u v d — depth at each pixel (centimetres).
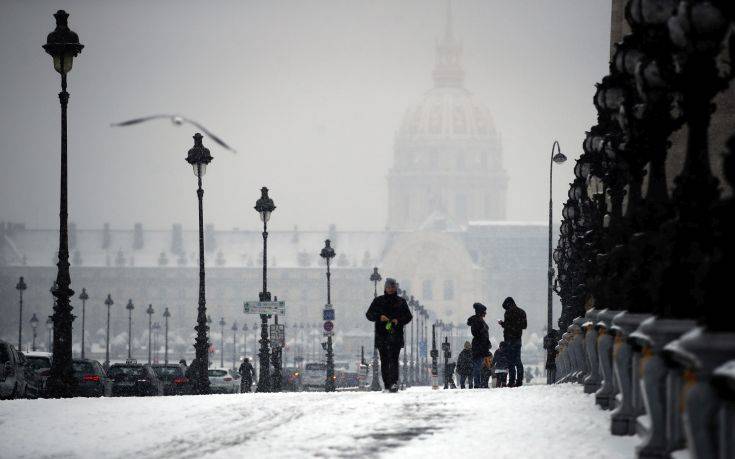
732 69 3391
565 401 5200
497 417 4641
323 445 3925
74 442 4350
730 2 3052
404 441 4000
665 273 3183
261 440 4116
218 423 4812
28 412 5544
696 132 3366
